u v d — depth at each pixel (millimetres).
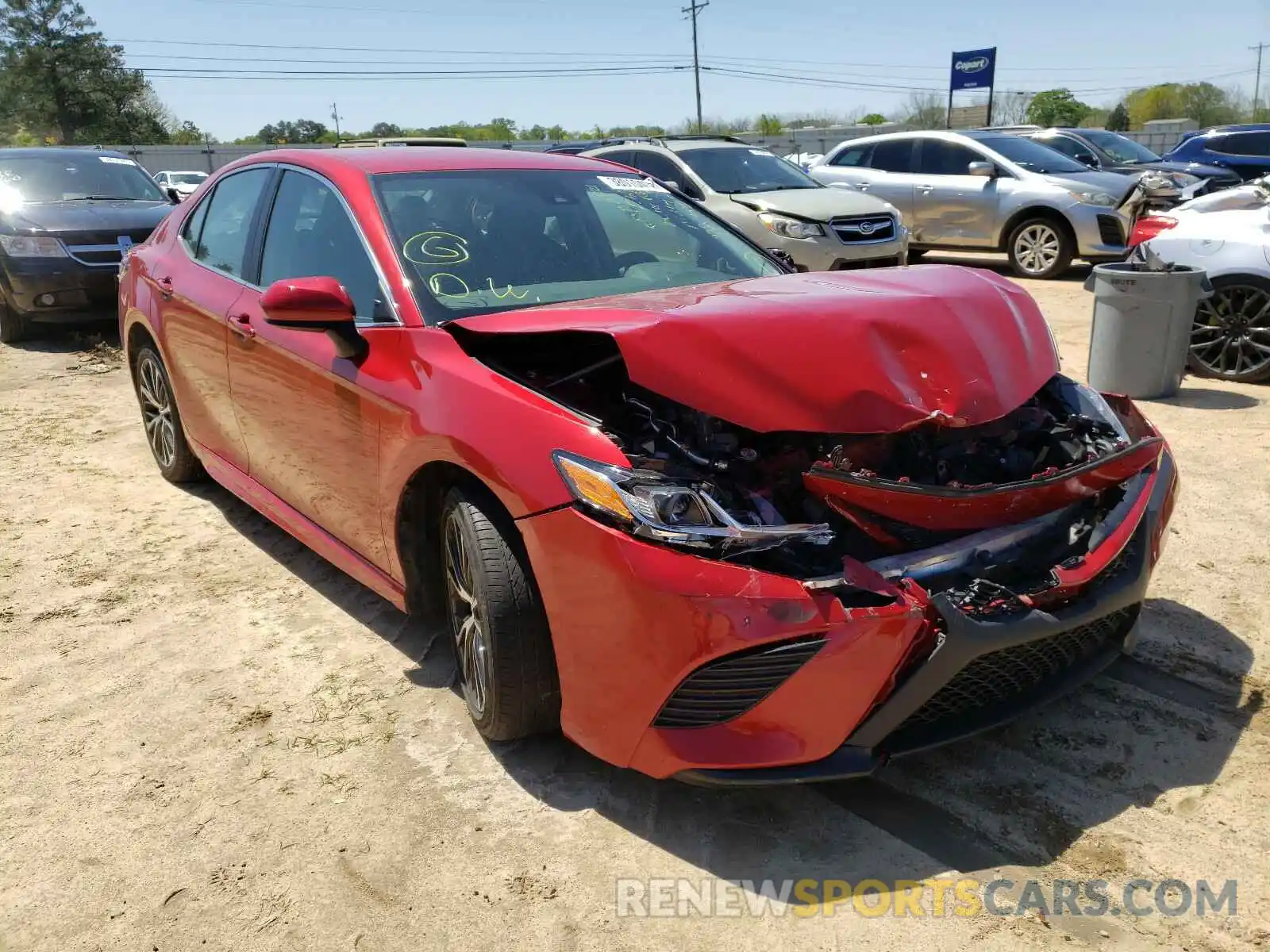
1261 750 2791
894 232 9859
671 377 2492
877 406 2473
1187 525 4324
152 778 2859
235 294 4016
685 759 2342
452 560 2936
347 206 3480
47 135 56438
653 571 2268
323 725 3088
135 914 2363
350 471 3279
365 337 3174
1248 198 7270
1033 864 2408
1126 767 2748
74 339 9273
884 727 2340
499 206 3592
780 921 2268
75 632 3725
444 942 2248
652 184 4203
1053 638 2486
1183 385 6699
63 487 5285
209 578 4172
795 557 2350
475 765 2867
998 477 2729
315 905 2369
